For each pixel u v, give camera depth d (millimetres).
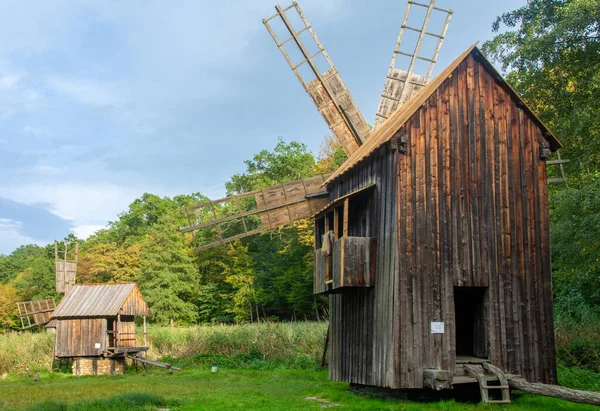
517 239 16406
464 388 15672
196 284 61625
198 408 14781
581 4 23031
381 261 16219
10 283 81688
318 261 19172
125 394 16578
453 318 15344
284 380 22969
